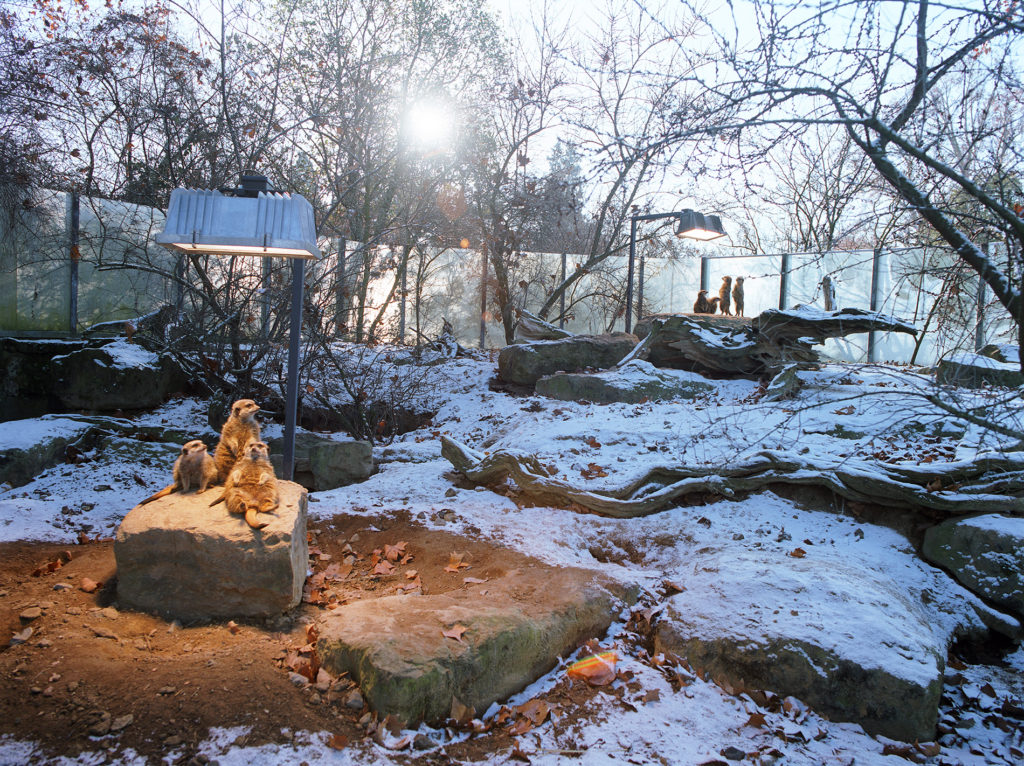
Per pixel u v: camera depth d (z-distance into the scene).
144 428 9.07
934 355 17.28
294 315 6.45
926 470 6.99
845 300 19.59
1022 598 5.92
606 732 4.15
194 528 4.92
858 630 4.79
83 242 12.55
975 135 4.38
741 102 4.32
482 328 20.94
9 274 13.88
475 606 4.91
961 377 4.73
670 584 5.78
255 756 3.58
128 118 11.65
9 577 5.29
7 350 10.27
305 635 4.80
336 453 8.26
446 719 4.12
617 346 14.12
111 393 10.14
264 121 11.83
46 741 3.57
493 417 12.07
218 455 5.76
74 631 4.52
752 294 22.34
